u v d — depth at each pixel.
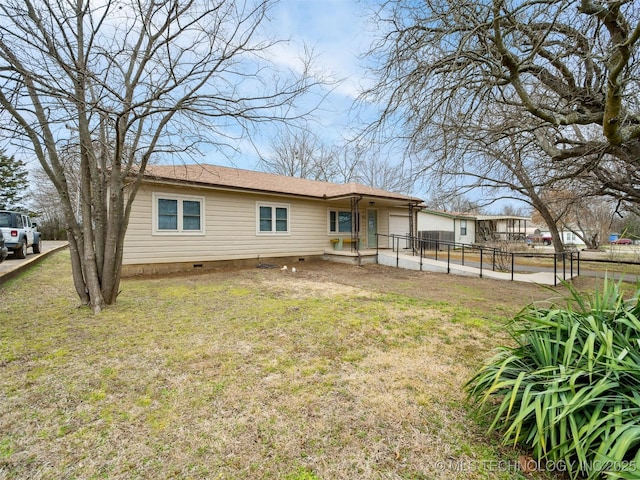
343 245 14.34
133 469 1.81
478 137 6.33
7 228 10.81
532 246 22.84
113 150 5.14
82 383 2.78
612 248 18.19
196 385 2.77
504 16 4.31
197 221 10.11
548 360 2.11
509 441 1.99
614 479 1.42
